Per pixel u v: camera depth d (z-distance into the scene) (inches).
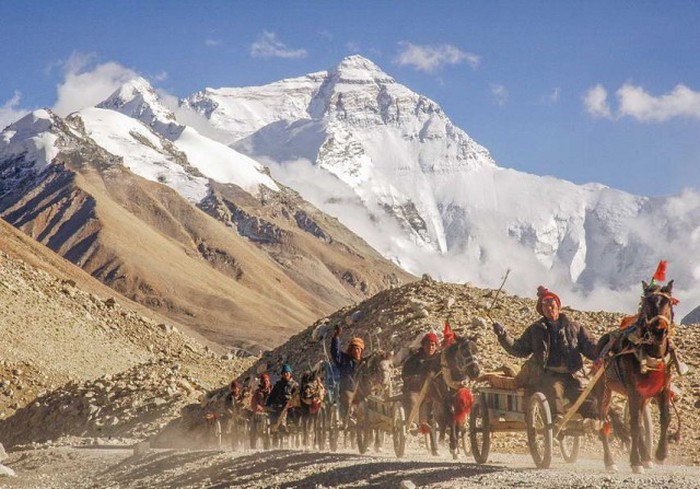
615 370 581.9
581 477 530.9
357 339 921.5
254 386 1259.8
